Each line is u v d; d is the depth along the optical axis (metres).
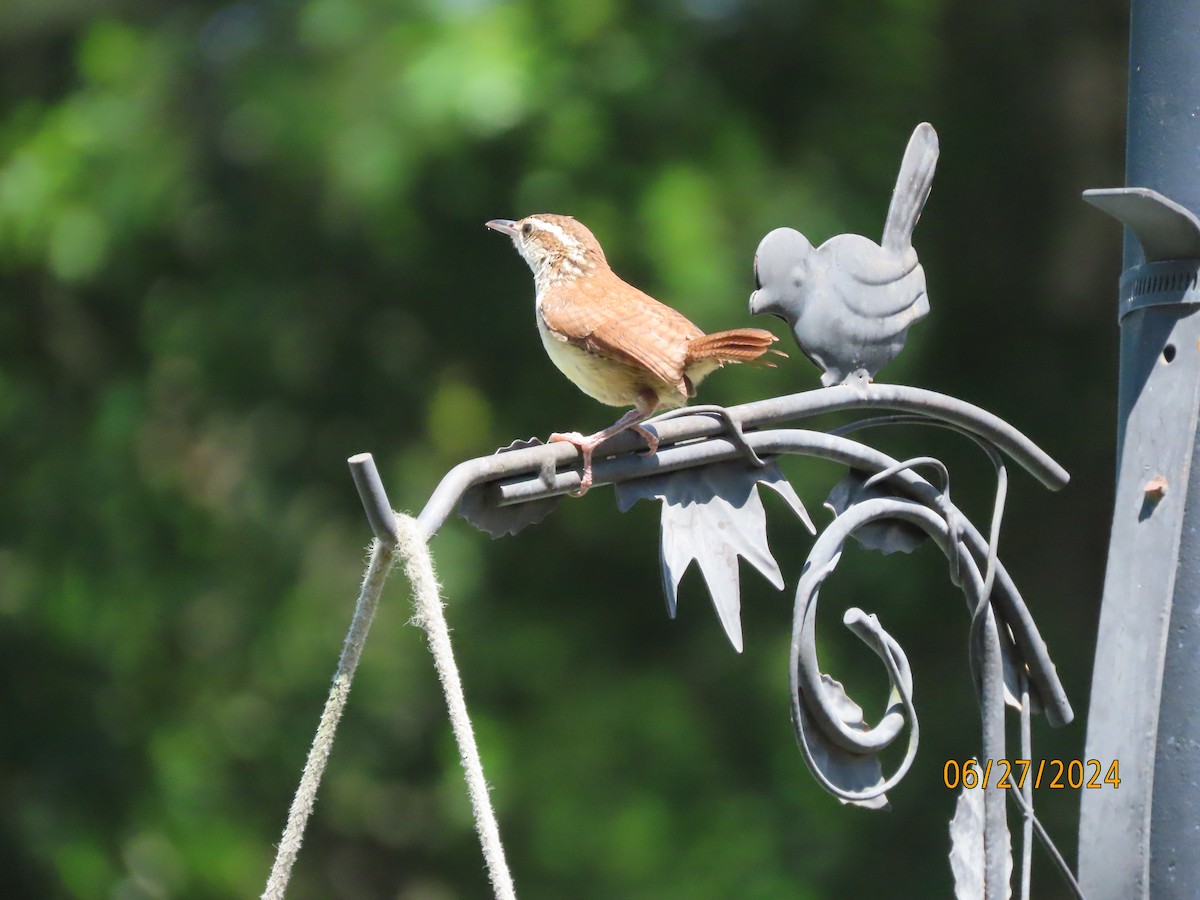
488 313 14.71
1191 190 4.35
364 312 14.91
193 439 15.40
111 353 15.79
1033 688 4.67
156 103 14.97
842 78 14.94
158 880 14.44
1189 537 4.25
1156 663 4.19
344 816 15.02
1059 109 15.84
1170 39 4.39
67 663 14.88
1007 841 4.27
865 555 13.94
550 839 13.60
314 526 15.12
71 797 14.58
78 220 14.51
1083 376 15.59
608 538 14.52
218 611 15.02
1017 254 15.80
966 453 14.88
